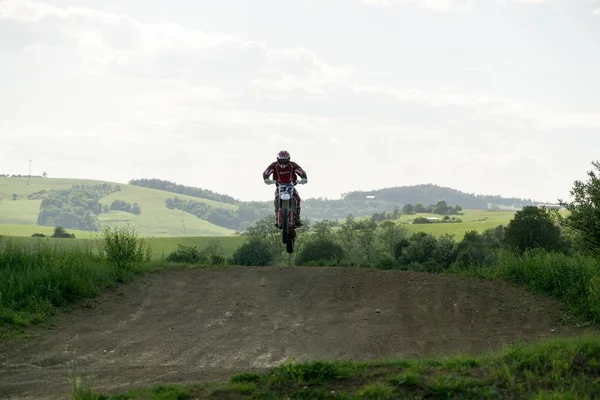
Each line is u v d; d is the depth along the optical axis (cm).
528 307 1502
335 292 1652
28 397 826
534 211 4150
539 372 720
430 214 16525
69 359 1097
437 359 830
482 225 10981
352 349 1187
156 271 1858
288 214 1181
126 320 1406
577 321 1396
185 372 955
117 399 723
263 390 699
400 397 673
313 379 722
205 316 1455
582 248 1502
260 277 1808
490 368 732
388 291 1647
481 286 1675
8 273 1553
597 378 696
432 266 2330
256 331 1328
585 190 1462
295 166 1230
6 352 1117
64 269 1578
